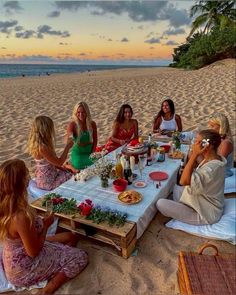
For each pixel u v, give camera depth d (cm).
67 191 323
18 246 225
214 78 1499
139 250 284
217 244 289
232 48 2242
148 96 1116
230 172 385
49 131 347
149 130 664
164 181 336
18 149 564
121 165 336
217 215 294
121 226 262
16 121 794
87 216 275
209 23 2770
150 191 316
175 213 300
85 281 249
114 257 275
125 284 246
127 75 2397
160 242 295
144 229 292
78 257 251
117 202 297
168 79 1681
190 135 484
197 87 1255
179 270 229
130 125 483
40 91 1422
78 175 347
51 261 241
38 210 296
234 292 196
